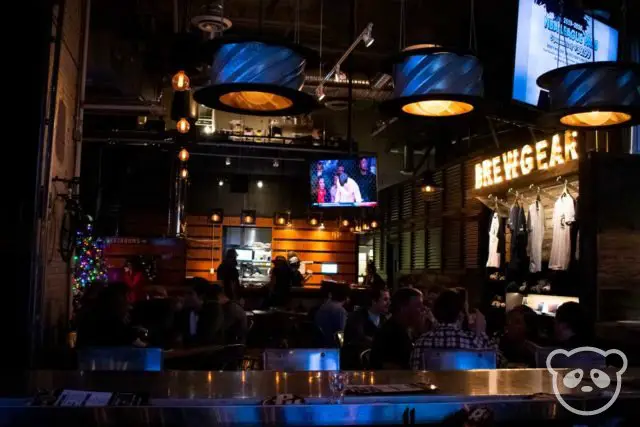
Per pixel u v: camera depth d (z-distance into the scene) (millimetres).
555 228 7934
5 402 2736
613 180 6980
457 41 9609
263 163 16844
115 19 7410
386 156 17266
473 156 10734
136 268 10945
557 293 8000
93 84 7812
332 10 9445
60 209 5613
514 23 6859
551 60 7148
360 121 17203
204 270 16844
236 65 2920
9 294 4484
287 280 11555
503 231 9602
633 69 3164
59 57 4855
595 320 6766
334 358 4117
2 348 4434
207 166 16609
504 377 3584
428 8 9297
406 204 14586
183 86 7141
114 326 5160
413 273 13812
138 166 14203
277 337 8430
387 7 9305
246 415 2734
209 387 3135
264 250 17094
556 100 3318
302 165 16984
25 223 4543
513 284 9164
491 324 7957
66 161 5883
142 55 9062
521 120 7621
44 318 4973
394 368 4613
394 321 4758
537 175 8305
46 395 2779
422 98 3086
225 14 9227
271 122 15500
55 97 4832
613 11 7918
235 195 17125
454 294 4355
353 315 6184
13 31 4668
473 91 3125
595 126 3611
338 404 2820
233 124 15320
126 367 3857
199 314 6762
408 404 2863
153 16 8633
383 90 11695
